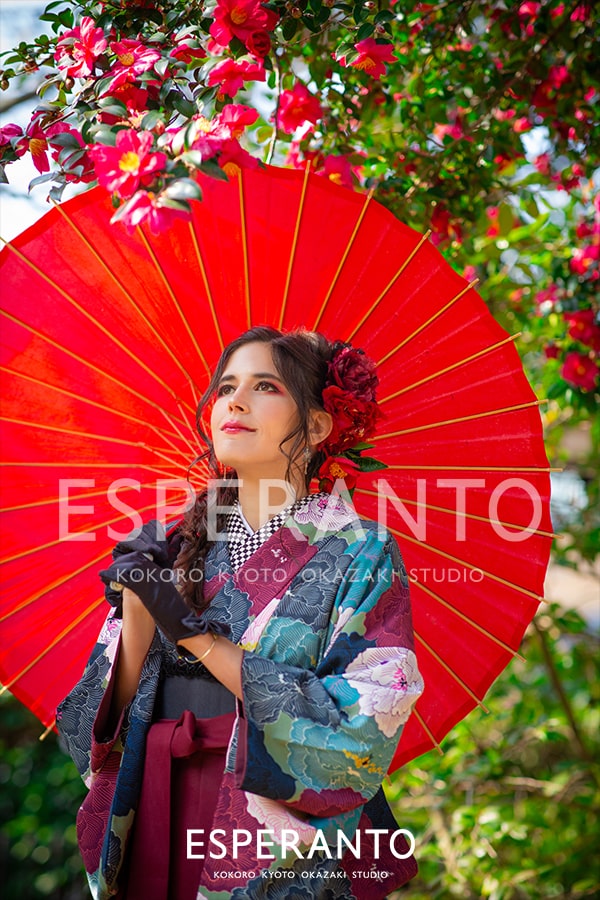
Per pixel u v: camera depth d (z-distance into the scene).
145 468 2.11
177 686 1.82
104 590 2.07
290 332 2.00
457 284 2.09
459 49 3.22
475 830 3.66
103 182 1.71
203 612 1.80
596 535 4.43
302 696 1.63
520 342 3.78
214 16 2.10
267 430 1.85
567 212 3.84
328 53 2.91
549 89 3.21
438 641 2.11
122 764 1.78
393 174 3.16
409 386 2.12
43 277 2.05
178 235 2.07
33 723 6.71
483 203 3.32
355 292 2.11
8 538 2.06
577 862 3.93
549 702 4.63
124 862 1.79
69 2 2.44
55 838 6.69
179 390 2.11
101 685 1.91
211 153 1.70
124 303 2.09
